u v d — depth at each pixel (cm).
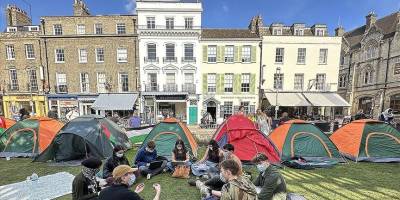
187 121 2330
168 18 2295
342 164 761
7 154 853
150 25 2294
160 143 826
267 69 2311
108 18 2283
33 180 610
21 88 2303
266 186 376
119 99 2206
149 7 2259
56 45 2261
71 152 805
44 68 2275
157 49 2269
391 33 2191
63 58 2284
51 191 543
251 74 2325
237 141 758
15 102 2316
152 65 2277
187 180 611
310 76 2342
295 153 779
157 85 2297
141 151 668
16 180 622
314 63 2330
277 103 2155
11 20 2405
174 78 2319
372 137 815
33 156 846
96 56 2280
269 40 2284
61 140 804
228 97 2341
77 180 340
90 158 355
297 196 398
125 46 2272
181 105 2391
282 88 2334
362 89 2522
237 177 281
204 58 2302
